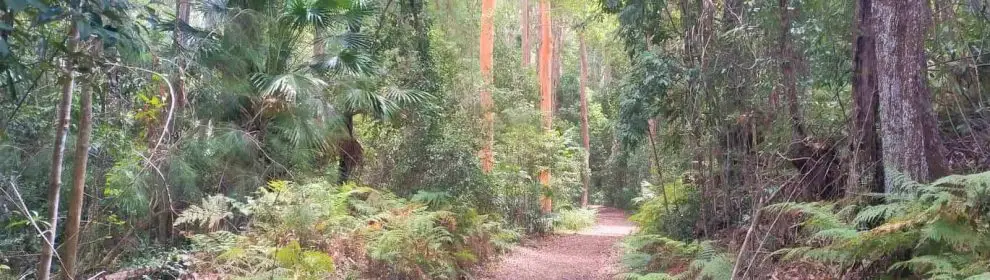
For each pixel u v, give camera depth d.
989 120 6.25
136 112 6.63
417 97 10.52
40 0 2.86
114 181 6.38
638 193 28.02
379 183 11.21
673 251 8.21
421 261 7.19
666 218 11.36
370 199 8.50
